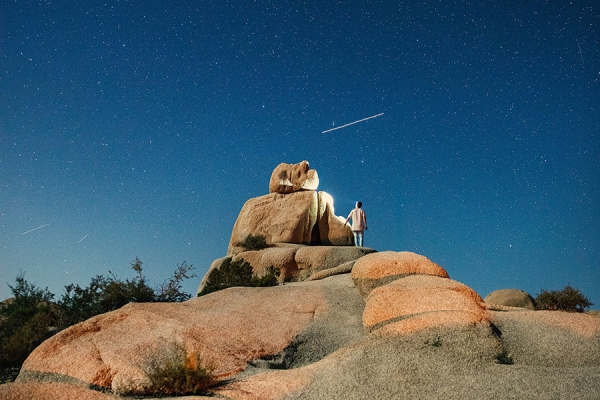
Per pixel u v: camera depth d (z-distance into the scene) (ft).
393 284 34.40
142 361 29.58
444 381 24.75
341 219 78.02
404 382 24.90
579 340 29.43
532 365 27.37
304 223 75.51
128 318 35.91
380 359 27.25
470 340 28.43
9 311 47.47
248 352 33.63
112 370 28.81
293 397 25.11
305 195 77.71
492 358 27.63
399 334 29.76
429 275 37.11
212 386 27.63
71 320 45.19
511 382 23.82
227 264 64.08
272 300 42.80
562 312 32.78
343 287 46.01
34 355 31.09
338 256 64.49
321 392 25.18
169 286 50.80
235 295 44.32
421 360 26.73
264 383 26.58
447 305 31.01
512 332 30.68
